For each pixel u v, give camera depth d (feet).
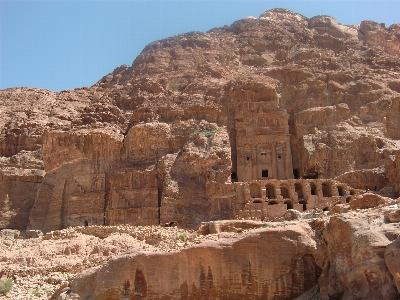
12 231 177.78
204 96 216.74
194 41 292.81
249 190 164.96
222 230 116.98
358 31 329.93
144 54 304.71
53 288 109.91
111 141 193.36
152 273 92.43
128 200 179.63
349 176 174.29
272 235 91.50
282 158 202.08
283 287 89.10
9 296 107.76
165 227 148.77
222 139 186.70
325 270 86.17
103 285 92.53
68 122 243.40
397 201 100.78
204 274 91.30
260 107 208.33
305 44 286.66
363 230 79.25
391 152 185.57
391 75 241.76
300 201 164.25
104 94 261.24
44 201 191.42
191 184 178.19
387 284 72.54
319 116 209.36
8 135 242.17
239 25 314.55
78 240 135.03
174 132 195.31
